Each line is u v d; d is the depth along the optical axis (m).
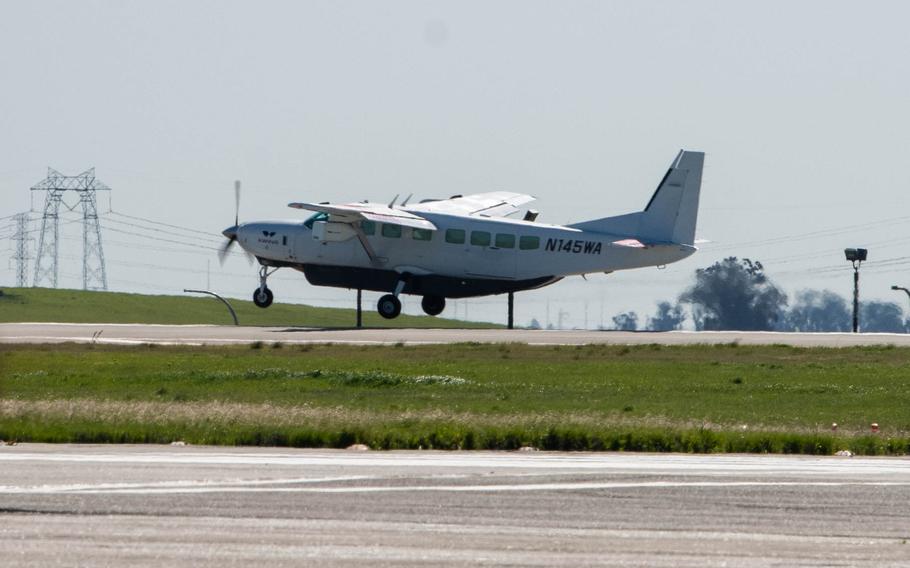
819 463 73.50
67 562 44.78
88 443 79.50
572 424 90.44
